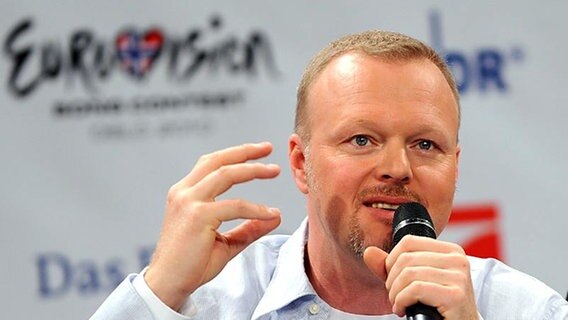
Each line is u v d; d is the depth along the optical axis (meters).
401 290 4.39
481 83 8.71
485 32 8.74
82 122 8.70
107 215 8.71
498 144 8.69
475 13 8.74
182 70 8.70
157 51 8.70
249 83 8.71
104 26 8.70
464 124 8.70
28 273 8.66
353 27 8.76
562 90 8.70
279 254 5.84
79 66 8.70
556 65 8.70
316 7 8.75
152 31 8.70
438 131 4.93
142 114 8.70
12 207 8.69
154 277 5.07
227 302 5.71
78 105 8.70
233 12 8.73
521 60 8.72
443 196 4.94
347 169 4.90
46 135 8.71
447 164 4.98
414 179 4.90
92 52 8.70
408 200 4.87
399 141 4.89
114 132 8.70
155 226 8.72
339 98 5.00
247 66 8.72
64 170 8.71
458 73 8.72
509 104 8.70
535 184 8.68
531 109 8.70
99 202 8.71
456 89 5.24
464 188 8.67
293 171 5.38
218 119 8.70
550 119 8.70
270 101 8.72
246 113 8.70
